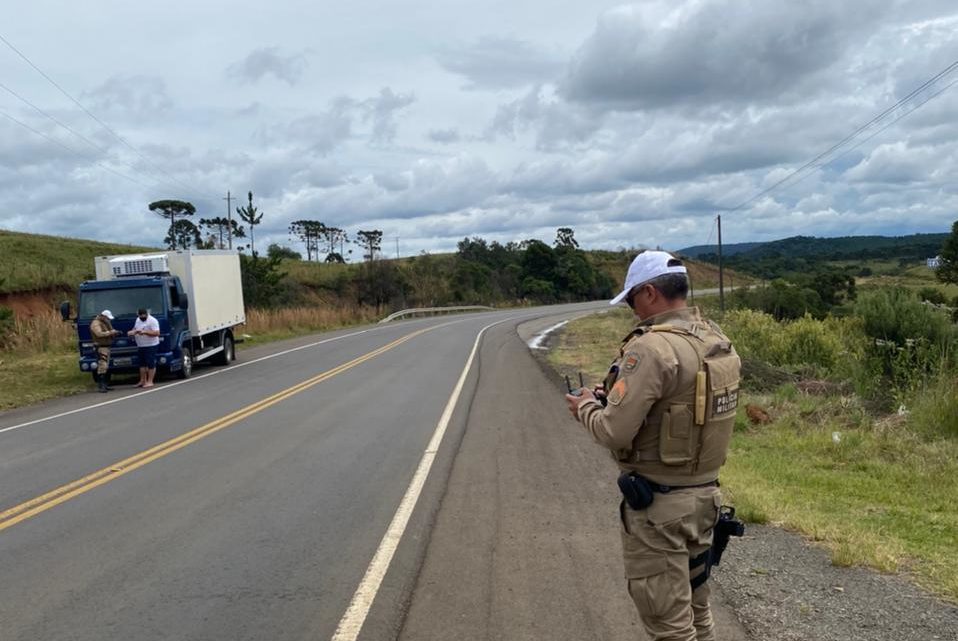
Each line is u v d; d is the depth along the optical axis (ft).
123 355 57.62
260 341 104.32
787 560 17.92
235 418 39.99
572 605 15.46
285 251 260.62
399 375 59.47
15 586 17.07
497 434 34.73
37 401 51.78
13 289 108.88
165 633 14.53
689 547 10.34
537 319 161.17
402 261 283.18
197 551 19.16
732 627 14.19
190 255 64.18
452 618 14.97
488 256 330.95
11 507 23.63
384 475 27.07
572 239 380.78
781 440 33.99
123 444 33.78
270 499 24.00
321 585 16.81
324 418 39.47
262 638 14.26
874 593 15.72
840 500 24.23
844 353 61.62
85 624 15.01
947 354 52.01
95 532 20.89
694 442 9.93
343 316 151.33
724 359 10.16
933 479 26.78
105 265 62.90
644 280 10.51
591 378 56.39
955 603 15.15
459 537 20.02
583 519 21.49
